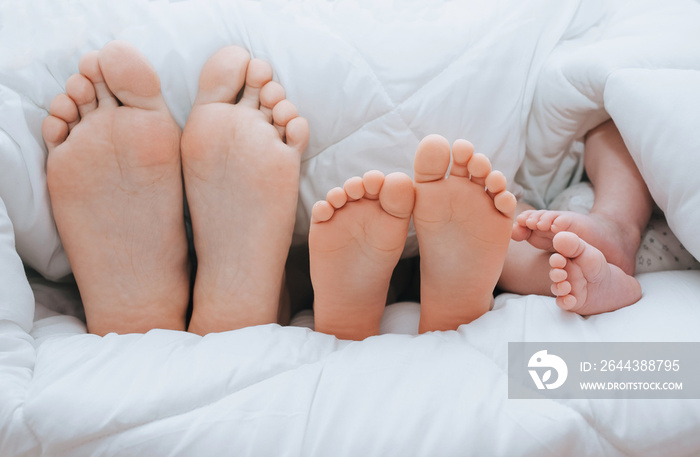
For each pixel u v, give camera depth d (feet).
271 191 2.70
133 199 2.75
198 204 2.84
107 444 2.13
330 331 2.74
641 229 2.92
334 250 2.46
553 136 3.13
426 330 2.75
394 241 2.44
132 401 2.18
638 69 2.70
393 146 2.92
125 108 2.71
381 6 2.88
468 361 2.30
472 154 2.23
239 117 2.73
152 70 2.68
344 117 2.89
